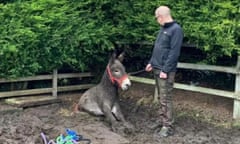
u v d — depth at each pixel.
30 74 7.08
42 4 7.11
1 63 6.69
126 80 6.20
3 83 7.29
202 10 6.45
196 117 6.83
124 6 7.54
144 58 8.41
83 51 7.63
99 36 7.43
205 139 5.69
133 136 5.79
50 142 5.10
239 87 6.50
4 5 6.96
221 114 6.84
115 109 6.44
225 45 6.14
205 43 6.44
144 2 7.26
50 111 6.85
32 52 6.89
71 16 7.29
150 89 8.30
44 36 6.90
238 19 6.20
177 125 6.39
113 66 6.27
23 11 6.86
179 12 6.69
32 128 5.69
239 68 6.44
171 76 5.64
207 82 7.89
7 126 5.77
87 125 6.06
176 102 7.50
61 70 7.94
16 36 6.57
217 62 7.04
